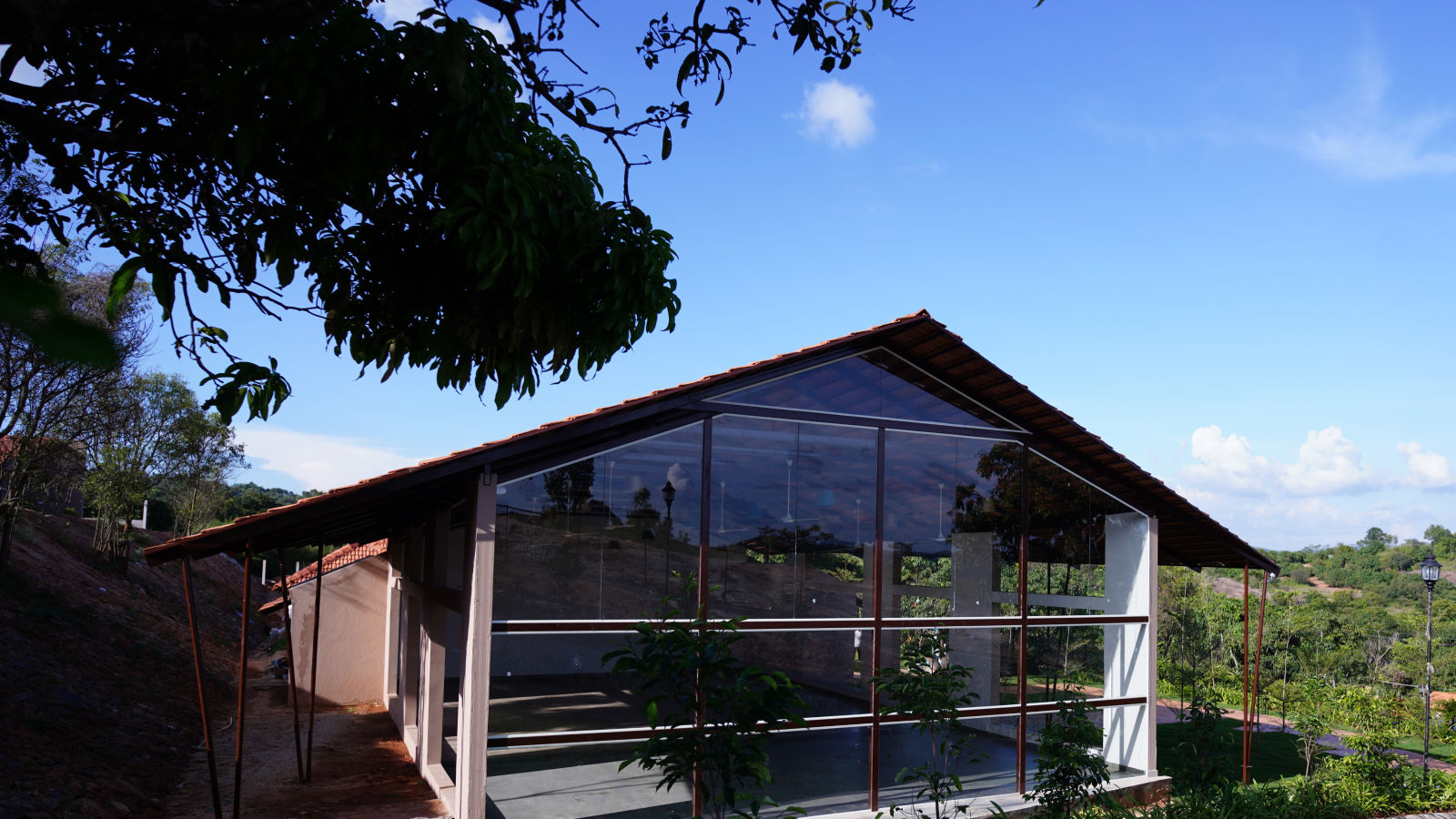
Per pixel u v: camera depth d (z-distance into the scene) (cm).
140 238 446
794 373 1176
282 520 868
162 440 2645
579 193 471
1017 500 1299
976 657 1246
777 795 1109
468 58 435
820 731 1146
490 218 416
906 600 1210
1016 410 1286
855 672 1164
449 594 1093
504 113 456
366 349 500
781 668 1124
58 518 2828
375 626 1912
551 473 1027
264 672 2261
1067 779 994
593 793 1005
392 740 1491
